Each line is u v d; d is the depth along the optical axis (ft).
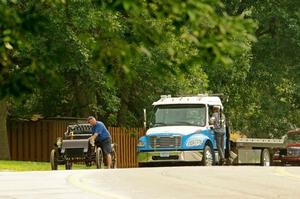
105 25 46.91
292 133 270.26
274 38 380.99
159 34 44.45
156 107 224.53
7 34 43.98
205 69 333.01
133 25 44.21
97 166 195.00
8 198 96.02
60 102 303.07
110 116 300.81
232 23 42.96
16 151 298.76
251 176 139.64
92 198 96.17
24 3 177.17
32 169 203.10
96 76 254.47
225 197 100.12
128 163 305.94
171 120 222.07
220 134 224.74
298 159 264.72
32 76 44.98
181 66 46.09
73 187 112.47
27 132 298.56
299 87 384.27
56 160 196.03
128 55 43.42
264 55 386.93
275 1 381.81
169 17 43.68
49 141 295.89
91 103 288.10
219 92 344.90
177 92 285.02
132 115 306.96
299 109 411.34
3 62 45.19
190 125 220.23
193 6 41.73
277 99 402.11
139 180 127.54
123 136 304.30
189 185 118.83
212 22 42.37
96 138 197.47
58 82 45.68
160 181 126.11
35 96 298.35
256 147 262.47
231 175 141.79
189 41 42.78
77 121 281.33
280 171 154.61
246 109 381.81
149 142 217.36
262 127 399.65
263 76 387.96
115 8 43.42
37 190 107.55
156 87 285.43
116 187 113.80
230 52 43.11
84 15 210.79
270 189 113.60
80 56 230.89
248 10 374.22
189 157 214.07
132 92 296.30
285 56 384.88
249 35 43.96
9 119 299.17
